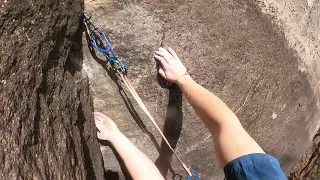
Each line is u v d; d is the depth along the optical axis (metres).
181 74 1.43
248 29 1.54
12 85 0.89
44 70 1.04
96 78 1.42
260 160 0.99
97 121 1.47
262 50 1.61
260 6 1.54
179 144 1.66
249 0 1.50
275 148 1.96
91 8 1.30
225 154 1.11
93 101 1.46
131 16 1.35
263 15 1.56
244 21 1.52
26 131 0.92
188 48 1.46
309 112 1.98
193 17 1.42
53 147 1.04
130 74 1.45
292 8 1.65
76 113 1.25
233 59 1.55
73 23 1.20
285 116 1.87
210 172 1.81
